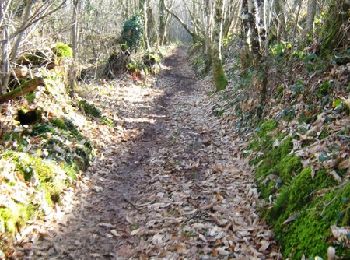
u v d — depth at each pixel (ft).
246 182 22.80
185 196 21.76
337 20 27.99
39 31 38.60
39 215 19.15
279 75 31.07
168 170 26.35
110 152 29.66
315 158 18.12
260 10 35.42
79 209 20.90
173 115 43.65
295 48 33.58
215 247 16.57
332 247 12.51
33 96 29.50
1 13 24.49
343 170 16.02
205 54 78.13
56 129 27.27
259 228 17.60
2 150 23.11
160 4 114.73
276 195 18.90
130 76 63.21
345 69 23.76
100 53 63.46
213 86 57.21
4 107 27.86
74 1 39.73
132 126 37.42
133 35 71.87
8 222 17.10
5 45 27.53
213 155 28.99
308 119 23.15
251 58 42.11
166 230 18.35
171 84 67.82
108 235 18.47
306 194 16.67
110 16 85.10
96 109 36.63
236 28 83.87
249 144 27.96
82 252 17.13
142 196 22.72
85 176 24.67
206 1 71.97
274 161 22.18
